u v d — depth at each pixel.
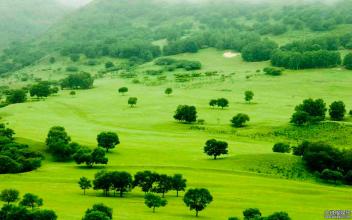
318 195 108.19
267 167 135.25
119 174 105.62
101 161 135.25
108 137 153.38
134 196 106.81
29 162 132.12
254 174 127.69
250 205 96.56
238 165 136.38
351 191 114.94
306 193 109.62
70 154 148.00
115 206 93.19
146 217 83.25
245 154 146.00
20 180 118.69
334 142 169.62
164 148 160.25
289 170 133.88
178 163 138.38
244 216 81.94
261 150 157.38
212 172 127.94
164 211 90.56
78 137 175.25
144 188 108.12
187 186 112.75
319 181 128.00
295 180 126.56
